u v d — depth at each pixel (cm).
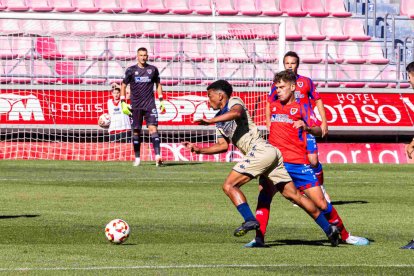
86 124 5316
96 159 5262
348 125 5525
